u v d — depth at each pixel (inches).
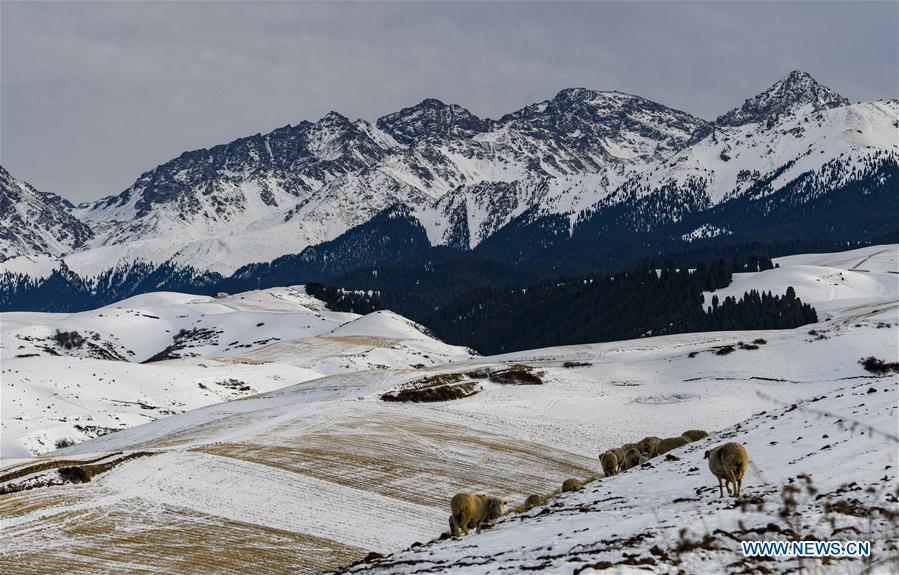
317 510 1882.4
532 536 877.2
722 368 3858.3
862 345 3860.7
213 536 1640.0
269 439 2635.3
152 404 4909.0
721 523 713.6
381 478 2218.3
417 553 900.0
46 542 1556.3
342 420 2999.5
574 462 2544.3
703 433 1732.3
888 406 1263.5
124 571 1408.7
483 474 2331.4
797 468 979.3
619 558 618.8
